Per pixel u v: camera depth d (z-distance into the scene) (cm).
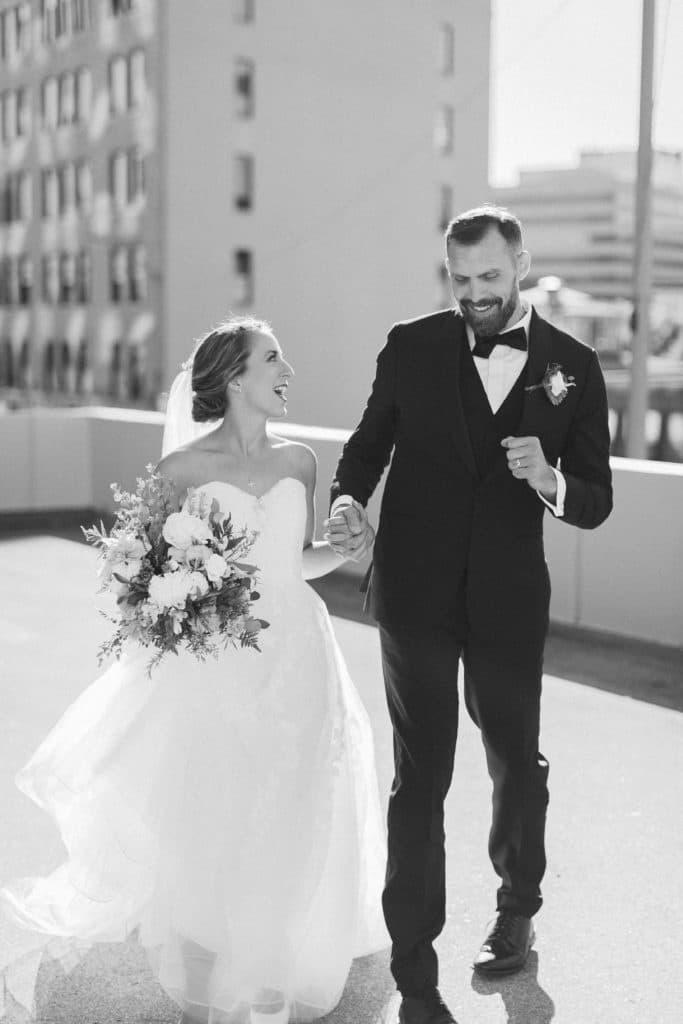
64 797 352
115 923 360
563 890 411
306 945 324
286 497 353
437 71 5288
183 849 321
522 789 345
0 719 605
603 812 485
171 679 339
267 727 331
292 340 4950
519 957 352
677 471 765
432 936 325
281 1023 316
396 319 5238
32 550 1134
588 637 790
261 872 317
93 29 4903
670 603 766
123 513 340
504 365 331
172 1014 328
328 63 4959
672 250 13038
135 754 337
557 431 334
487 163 5509
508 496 334
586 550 811
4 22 5484
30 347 5438
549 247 13162
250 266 4834
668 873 426
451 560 333
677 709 634
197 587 323
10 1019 324
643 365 1573
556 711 629
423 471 337
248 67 4775
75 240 5112
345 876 330
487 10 5444
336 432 1060
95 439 1351
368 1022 325
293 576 356
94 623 824
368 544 345
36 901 367
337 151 5009
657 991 342
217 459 355
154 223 4656
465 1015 327
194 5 4606
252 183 4812
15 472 1312
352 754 358
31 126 5334
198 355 353
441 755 332
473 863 433
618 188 12888
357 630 824
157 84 4609
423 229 5309
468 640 337
